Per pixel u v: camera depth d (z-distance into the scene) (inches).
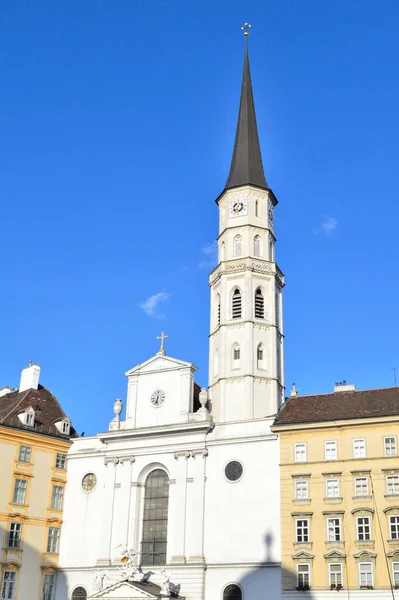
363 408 2650.1
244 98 3767.2
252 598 2509.8
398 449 2487.7
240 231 3366.1
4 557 2760.8
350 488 2500.0
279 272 3378.4
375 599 2327.8
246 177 3476.9
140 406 3051.2
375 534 2407.7
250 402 3004.4
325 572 2427.4
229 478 2726.4
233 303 3230.8
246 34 3959.2
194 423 2834.6
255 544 2578.7
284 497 2583.7
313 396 2834.6
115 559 2815.0
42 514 2945.4
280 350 3248.0
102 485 2989.7
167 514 2834.6
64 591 2883.9
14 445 2935.5
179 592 2618.1
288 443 2659.9
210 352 3272.6
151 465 2933.1
